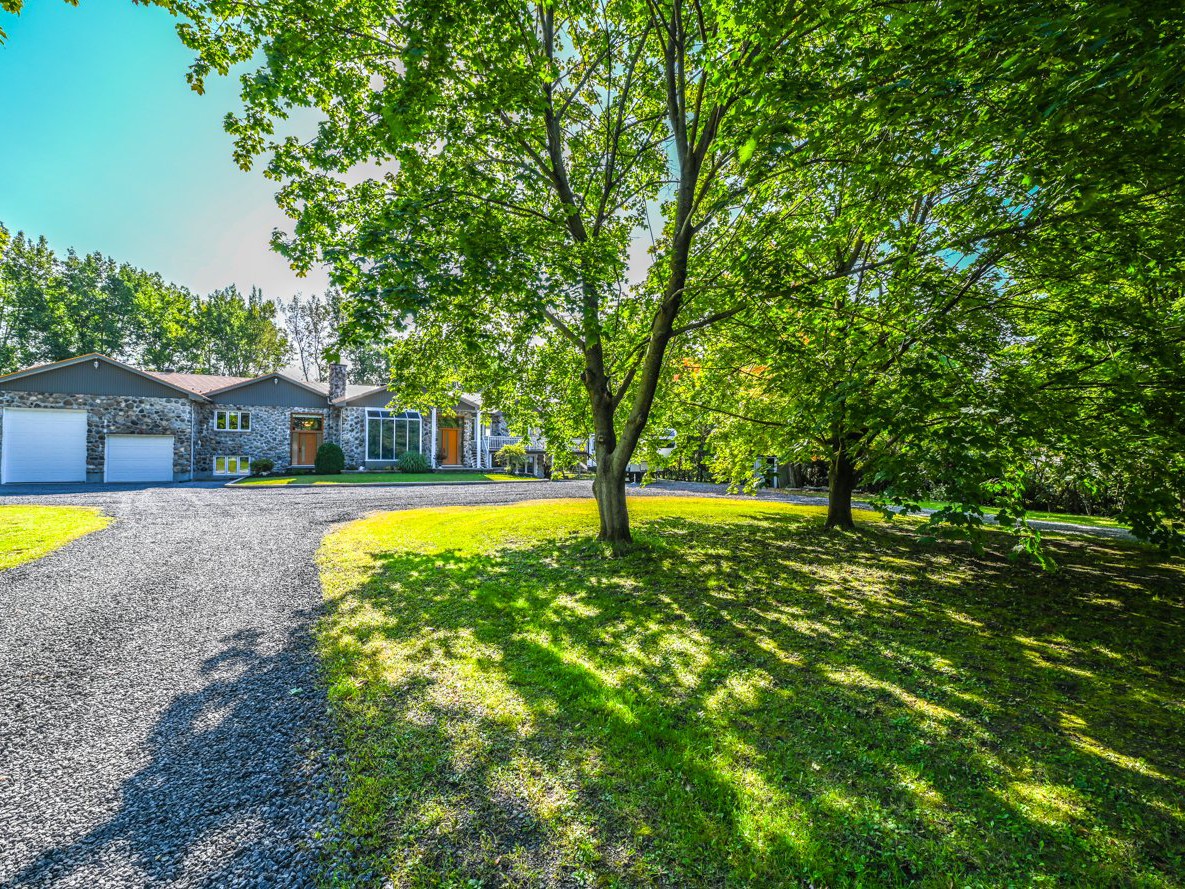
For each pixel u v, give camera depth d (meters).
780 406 8.46
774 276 5.76
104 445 18.23
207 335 38.84
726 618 4.86
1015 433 4.34
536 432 10.02
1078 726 3.01
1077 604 5.31
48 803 2.29
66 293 31.77
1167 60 2.52
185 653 3.97
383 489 17.44
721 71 5.19
